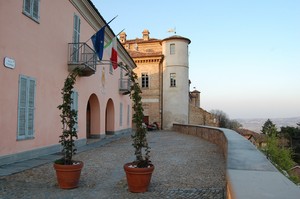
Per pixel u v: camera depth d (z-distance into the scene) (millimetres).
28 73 10109
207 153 12531
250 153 5090
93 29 17312
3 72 8727
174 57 36656
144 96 37375
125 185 6770
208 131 19047
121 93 24906
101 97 19203
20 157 9539
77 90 14656
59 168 6289
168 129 36250
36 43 10688
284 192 2303
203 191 6227
